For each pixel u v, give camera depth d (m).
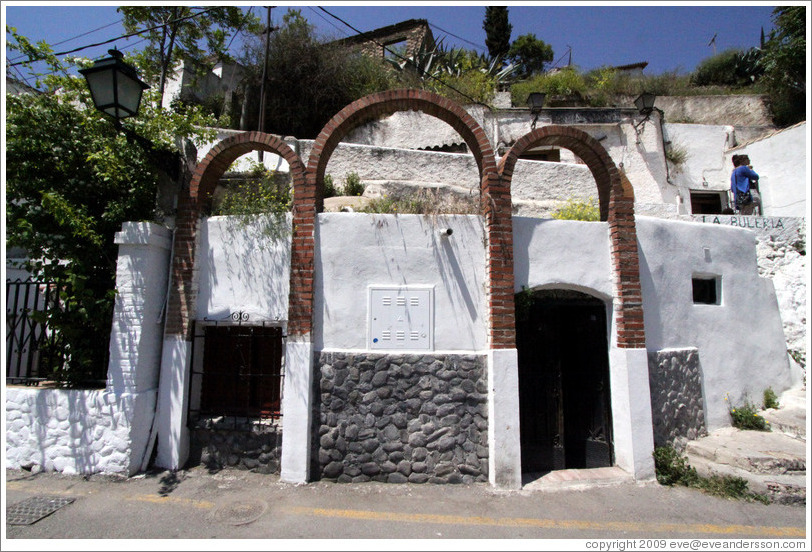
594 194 10.69
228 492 4.74
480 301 5.39
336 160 10.45
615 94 15.34
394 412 5.14
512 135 12.54
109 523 4.07
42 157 5.49
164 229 5.63
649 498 4.86
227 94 14.20
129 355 5.25
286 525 4.08
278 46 13.35
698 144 12.91
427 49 18.17
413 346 5.25
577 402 6.08
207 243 5.70
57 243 5.46
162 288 5.62
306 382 5.07
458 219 5.51
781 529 4.27
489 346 5.23
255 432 5.24
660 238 6.32
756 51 18.28
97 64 4.89
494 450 5.00
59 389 5.37
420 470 5.05
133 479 5.00
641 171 11.88
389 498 4.69
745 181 10.85
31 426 5.31
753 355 7.02
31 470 5.21
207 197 5.91
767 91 15.58
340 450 5.08
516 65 16.44
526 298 5.50
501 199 5.44
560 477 5.29
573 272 5.66
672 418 5.89
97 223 5.55
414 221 5.48
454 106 5.57
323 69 13.46
